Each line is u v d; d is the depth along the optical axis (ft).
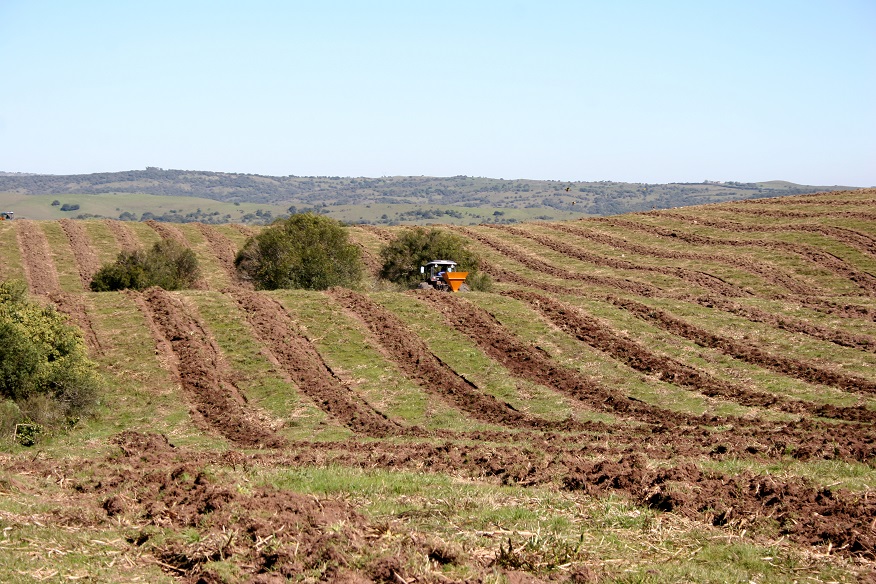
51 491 46.06
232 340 98.99
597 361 95.25
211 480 45.29
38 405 72.64
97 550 34.96
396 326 105.81
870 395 83.15
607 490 45.70
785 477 47.39
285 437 71.67
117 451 63.98
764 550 36.42
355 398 84.02
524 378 90.17
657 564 34.71
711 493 43.83
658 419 75.61
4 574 30.89
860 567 34.63
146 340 97.40
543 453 55.67
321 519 37.11
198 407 81.66
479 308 113.80
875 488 45.37
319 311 110.42
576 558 34.96
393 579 30.76
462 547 35.22
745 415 76.38
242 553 34.06
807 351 100.68
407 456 56.08
